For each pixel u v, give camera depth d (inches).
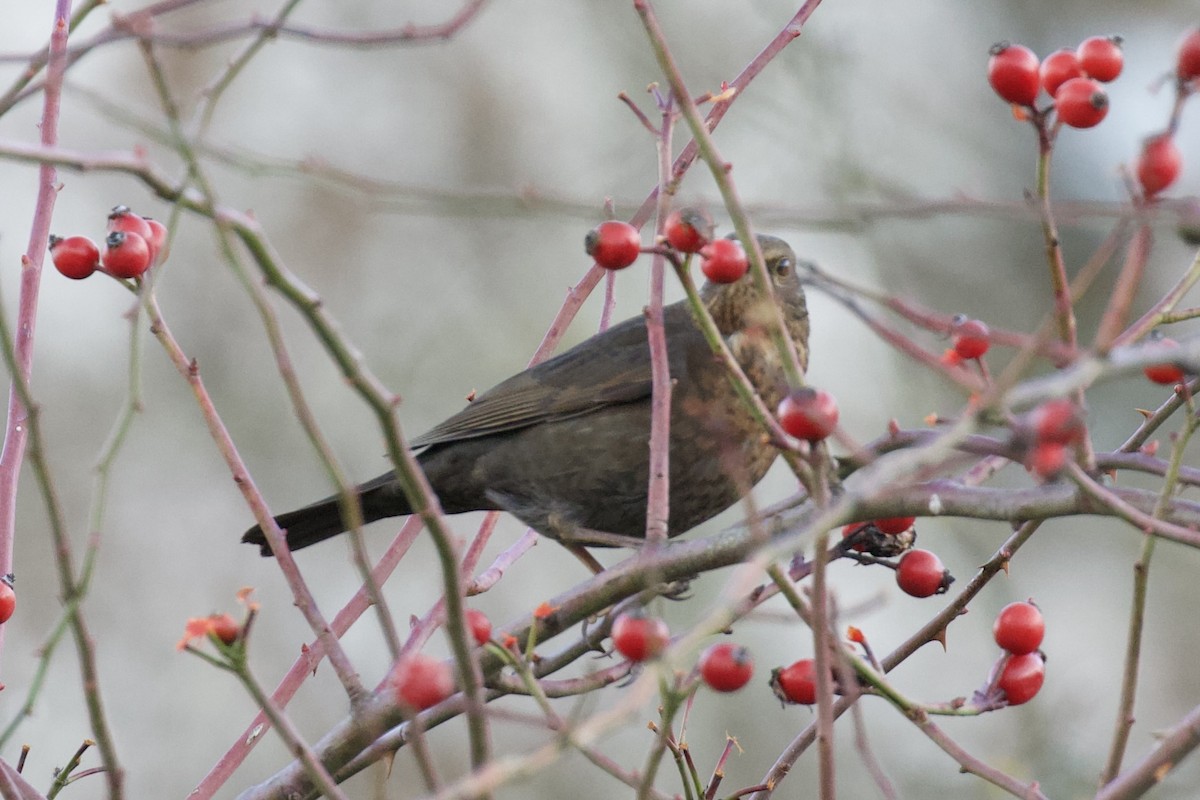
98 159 156.1
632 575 211.2
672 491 324.5
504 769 135.5
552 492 331.6
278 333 157.8
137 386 175.9
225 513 585.3
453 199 200.5
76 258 221.9
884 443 196.9
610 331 341.7
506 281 635.5
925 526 544.4
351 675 220.2
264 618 565.3
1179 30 645.9
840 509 148.9
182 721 538.3
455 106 695.1
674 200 205.6
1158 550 572.4
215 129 657.0
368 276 639.1
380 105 694.5
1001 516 188.5
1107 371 151.1
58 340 600.1
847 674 168.2
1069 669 534.0
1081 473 167.8
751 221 181.8
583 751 163.2
